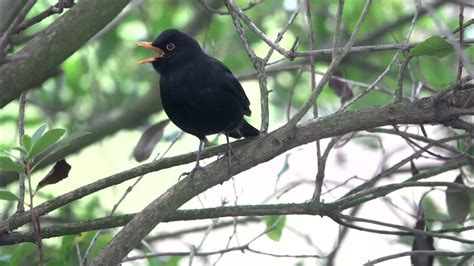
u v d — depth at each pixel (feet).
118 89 55.93
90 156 58.95
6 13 32.94
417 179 30.89
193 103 31.24
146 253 35.53
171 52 31.96
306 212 28.04
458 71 25.05
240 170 26.35
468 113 25.35
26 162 23.08
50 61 27.09
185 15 57.31
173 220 27.25
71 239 31.24
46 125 23.70
